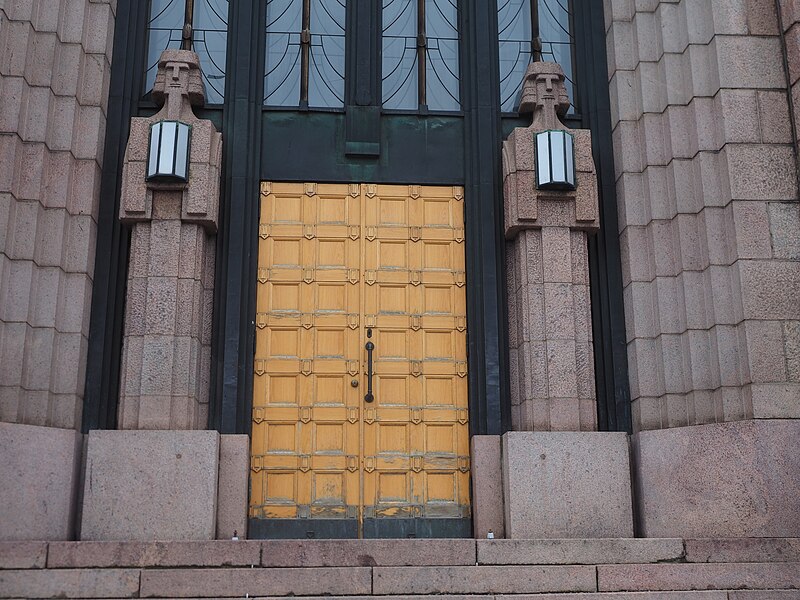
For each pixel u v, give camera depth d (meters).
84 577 8.09
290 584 8.16
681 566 8.48
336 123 11.20
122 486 9.46
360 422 10.34
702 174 10.30
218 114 11.09
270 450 10.20
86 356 10.17
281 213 10.89
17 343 9.59
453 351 10.62
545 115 10.95
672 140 10.62
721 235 10.15
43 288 9.95
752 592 8.26
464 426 10.43
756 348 9.59
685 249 10.32
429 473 10.27
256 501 10.05
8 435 9.12
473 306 10.66
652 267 10.58
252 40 11.30
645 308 10.55
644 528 9.73
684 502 9.51
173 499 9.47
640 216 10.80
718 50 10.48
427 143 11.21
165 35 11.50
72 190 10.39
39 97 10.29
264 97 11.34
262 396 10.34
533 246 10.57
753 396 9.45
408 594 8.20
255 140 11.02
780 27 10.61
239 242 10.52
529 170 10.65
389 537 10.07
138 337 10.02
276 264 10.73
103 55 10.90
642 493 9.81
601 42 11.63
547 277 10.43
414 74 11.55
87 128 10.62
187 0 11.52
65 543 8.32
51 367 9.76
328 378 10.46
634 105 11.15
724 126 10.26
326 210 10.94
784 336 9.64
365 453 10.27
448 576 8.29
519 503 9.72
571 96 11.62
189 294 10.17
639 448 9.96
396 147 11.17
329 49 11.56
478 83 11.30
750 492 9.27
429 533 10.11
